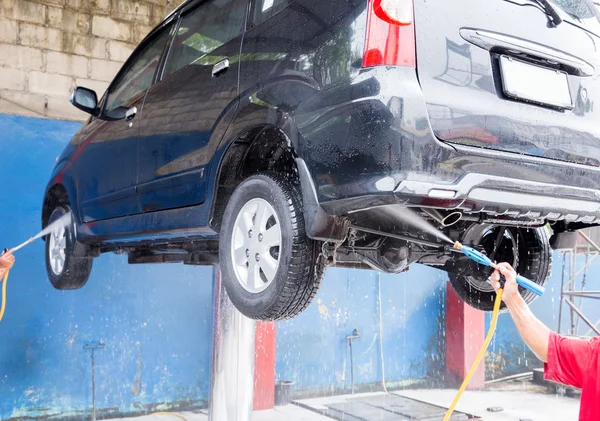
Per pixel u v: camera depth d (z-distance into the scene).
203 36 2.83
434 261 2.91
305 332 6.86
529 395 7.43
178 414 6.11
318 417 6.11
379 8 1.87
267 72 2.22
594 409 1.39
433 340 7.66
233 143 2.36
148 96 3.05
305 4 2.19
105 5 6.23
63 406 5.75
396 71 1.81
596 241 8.95
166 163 2.78
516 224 2.28
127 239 3.24
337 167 1.89
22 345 5.63
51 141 5.89
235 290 2.29
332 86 1.94
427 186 1.76
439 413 6.28
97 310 5.96
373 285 7.31
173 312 6.30
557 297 8.70
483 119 1.90
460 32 1.93
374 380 7.24
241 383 3.70
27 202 5.73
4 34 5.76
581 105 2.19
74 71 6.07
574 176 2.09
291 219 2.08
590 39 2.30
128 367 6.06
